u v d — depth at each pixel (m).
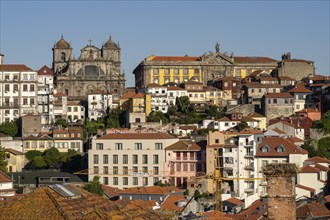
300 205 123.12
